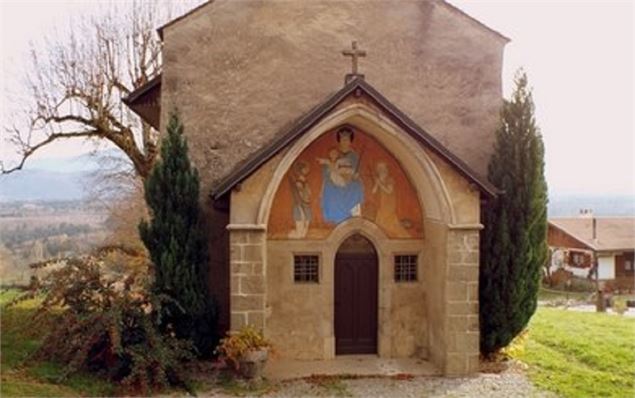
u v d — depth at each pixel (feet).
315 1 47.78
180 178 41.78
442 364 42.27
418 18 48.52
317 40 47.60
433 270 44.47
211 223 45.47
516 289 43.60
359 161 45.78
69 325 37.37
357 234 46.19
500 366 43.73
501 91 48.65
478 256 41.52
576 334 54.19
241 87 46.70
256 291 40.14
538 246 44.68
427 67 48.26
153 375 37.70
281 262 45.16
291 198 45.29
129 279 40.45
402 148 42.29
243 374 39.27
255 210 40.29
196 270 41.86
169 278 40.65
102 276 40.47
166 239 41.37
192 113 46.21
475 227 41.27
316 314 45.42
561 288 141.79
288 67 47.21
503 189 44.19
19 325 47.98
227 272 45.32
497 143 45.37
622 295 135.44
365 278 46.52
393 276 46.29
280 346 45.03
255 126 46.65
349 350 46.42
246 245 40.14
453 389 38.86
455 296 41.39
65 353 37.78
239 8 47.06
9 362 39.29
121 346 36.63
